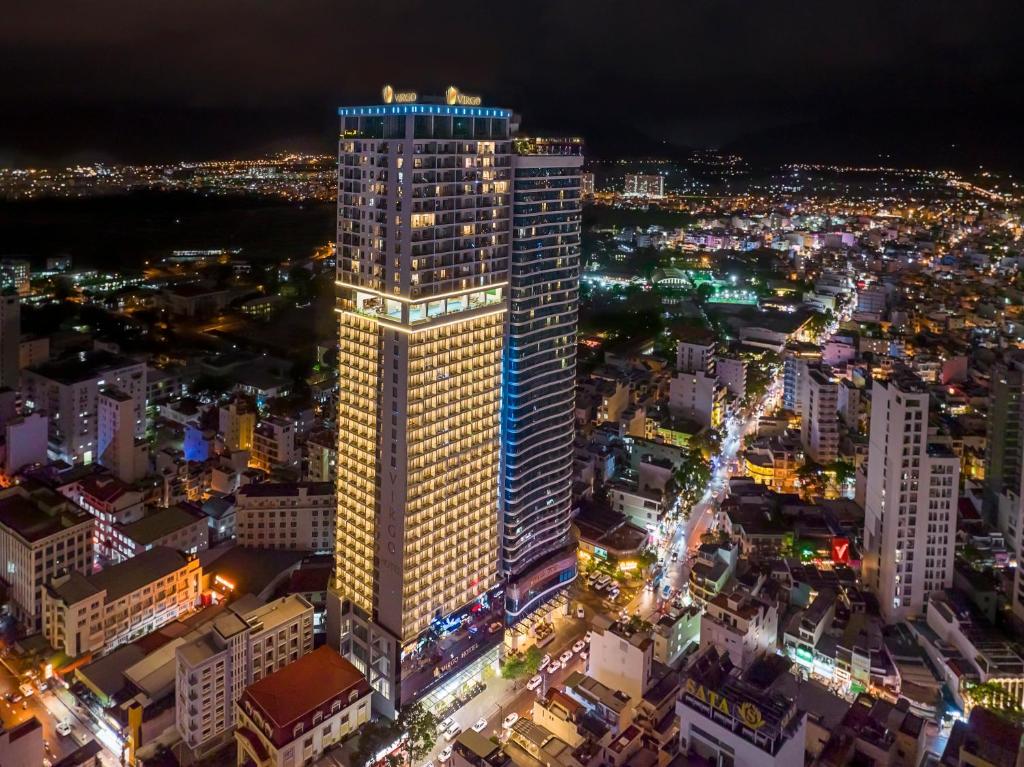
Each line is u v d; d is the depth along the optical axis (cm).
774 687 19538
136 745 19438
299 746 18425
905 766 18312
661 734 18800
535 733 18825
